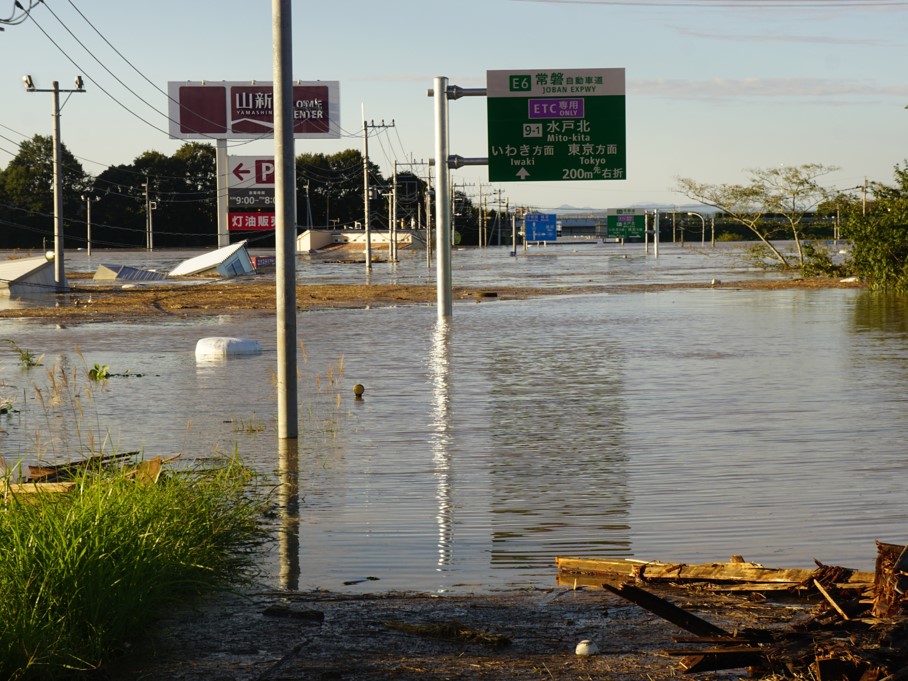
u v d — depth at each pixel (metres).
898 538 8.72
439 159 34.34
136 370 21.72
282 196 13.76
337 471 11.88
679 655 5.99
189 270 73.88
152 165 174.25
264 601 7.34
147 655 6.28
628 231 141.12
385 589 7.67
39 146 170.62
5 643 5.82
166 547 7.52
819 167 67.69
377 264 93.81
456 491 10.80
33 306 43.38
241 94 122.00
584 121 34.88
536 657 6.14
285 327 13.85
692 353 23.56
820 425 14.35
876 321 31.44
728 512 9.70
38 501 8.09
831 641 5.54
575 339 27.12
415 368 21.53
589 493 10.60
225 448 13.35
